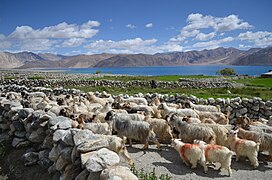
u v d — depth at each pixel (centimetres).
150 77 4803
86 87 3444
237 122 1211
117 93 2844
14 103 1448
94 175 694
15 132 1278
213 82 3328
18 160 1105
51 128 995
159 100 1905
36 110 1267
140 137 1008
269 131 1024
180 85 3328
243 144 878
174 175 791
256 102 1698
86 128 988
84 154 768
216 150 812
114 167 678
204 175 797
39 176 961
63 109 1176
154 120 1077
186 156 846
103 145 809
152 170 820
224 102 1780
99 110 1346
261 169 852
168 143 1080
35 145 1137
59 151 886
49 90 2612
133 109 1382
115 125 1057
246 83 3475
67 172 804
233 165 879
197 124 1017
